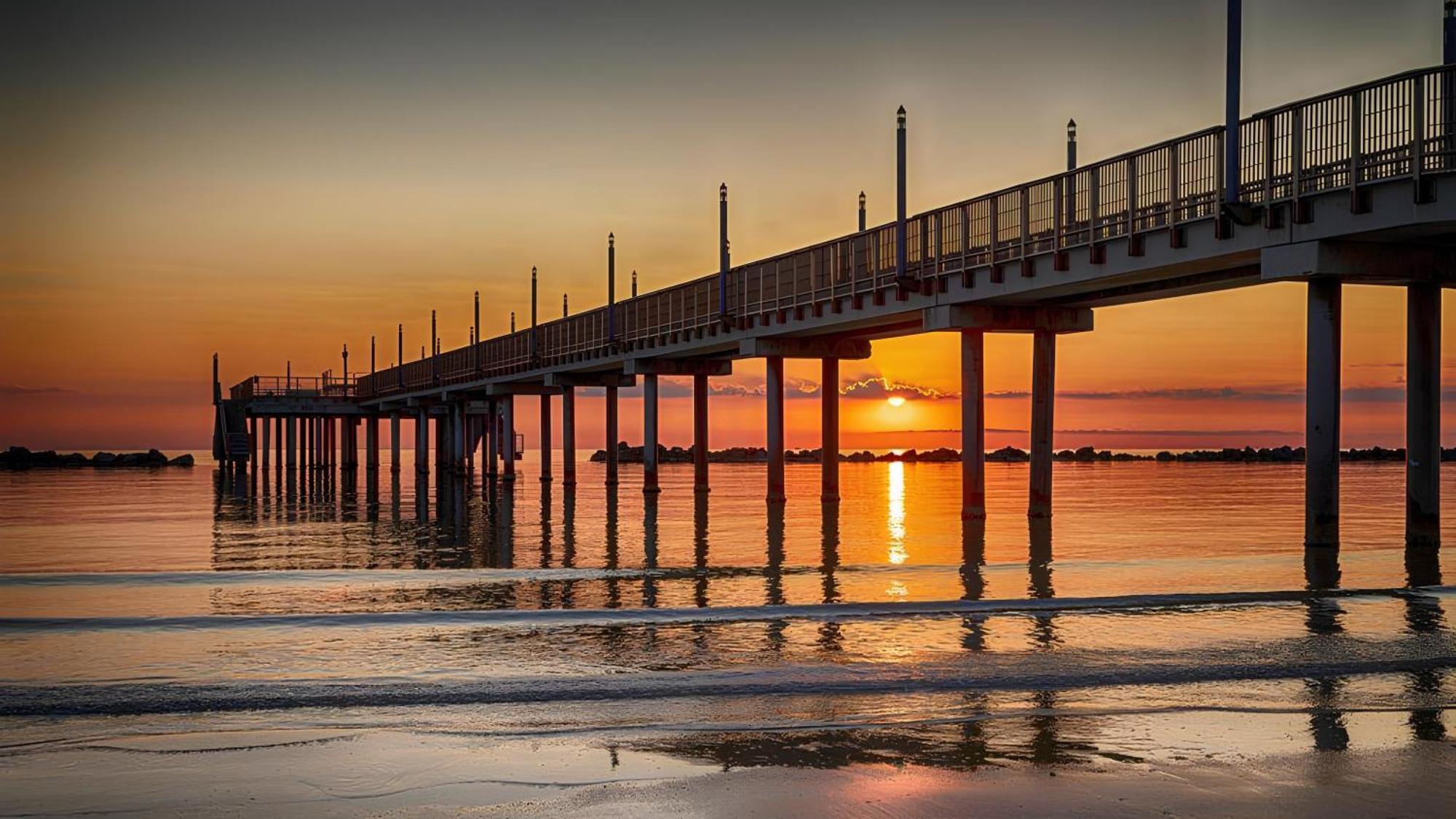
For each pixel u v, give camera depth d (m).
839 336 50.81
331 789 10.00
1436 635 16.14
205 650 15.70
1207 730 11.67
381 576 24.25
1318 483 26.72
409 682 13.77
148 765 10.69
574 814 9.34
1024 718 12.17
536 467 140.25
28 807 9.55
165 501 59.84
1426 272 26.00
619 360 64.19
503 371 84.75
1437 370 27.31
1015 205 33.78
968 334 38.34
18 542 34.72
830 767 10.48
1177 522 42.25
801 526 39.34
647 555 29.09
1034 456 39.09
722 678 13.90
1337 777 10.16
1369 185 23.30
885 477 99.25
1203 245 27.48
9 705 12.75
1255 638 15.98
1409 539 27.55
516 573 24.61
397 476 100.69
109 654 15.41
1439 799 9.60
